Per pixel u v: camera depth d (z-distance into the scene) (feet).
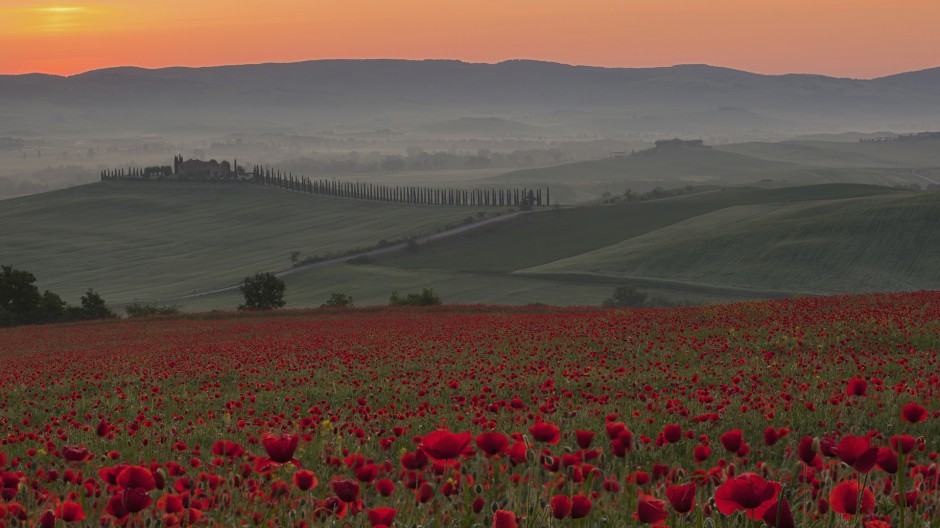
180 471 59.47
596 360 182.91
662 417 90.84
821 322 207.10
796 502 37.42
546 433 37.86
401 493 40.32
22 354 362.94
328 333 332.80
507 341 231.91
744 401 101.71
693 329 225.56
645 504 28.27
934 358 142.92
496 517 27.48
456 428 91.76
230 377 212.64
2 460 53.78
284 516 38.17
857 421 84.33
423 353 219.61
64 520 33.55
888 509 35.01
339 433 82.02
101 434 67.56
